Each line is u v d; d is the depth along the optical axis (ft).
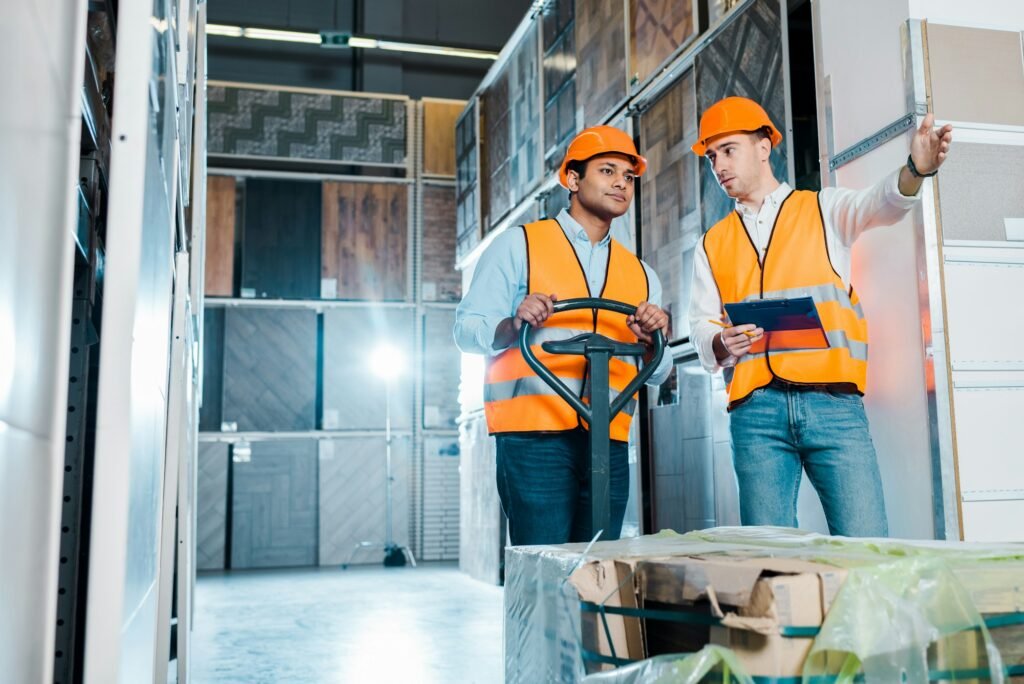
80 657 5.07
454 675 11.46
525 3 36.99
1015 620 3.76
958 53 9.20
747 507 8.45
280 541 30.96
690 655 3.36
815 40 10.64
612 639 3.92
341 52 35.99
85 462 5.34
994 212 9.00
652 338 7.13
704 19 13.50
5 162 2.22
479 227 25.52
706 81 13.30
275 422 31.42
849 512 8.16
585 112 17.76
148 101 3.33
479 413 24.77
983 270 8.89
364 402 32.09
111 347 3.12
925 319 8.70
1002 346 8.84
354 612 18.37
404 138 33.47
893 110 9.32
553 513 7.63
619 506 7.95
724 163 9.02
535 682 4.75
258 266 31.78
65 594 4.87
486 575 23.98
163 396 5.71
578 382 7.68
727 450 12.59
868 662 3.37
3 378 2.27
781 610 3.32
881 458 9.34
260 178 32.19
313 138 32.73
